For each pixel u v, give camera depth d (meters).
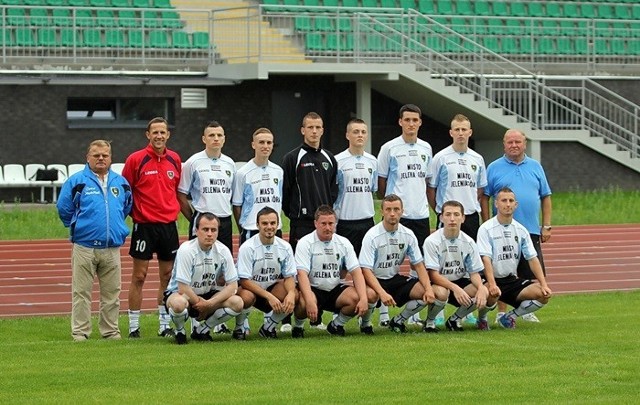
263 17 31.59
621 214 26.66
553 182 31.78
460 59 33.00
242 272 12.22
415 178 13.67
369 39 31.05
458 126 13.73
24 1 31.00
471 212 13.84
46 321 13.89
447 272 12.82
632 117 33.78
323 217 12.34
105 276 12.63
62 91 29.23
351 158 13.52
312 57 30.53
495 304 12.78
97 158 12.52
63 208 12.49
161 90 30.09
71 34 29.83
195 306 11.95
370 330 12.68
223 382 9.75
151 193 12.95
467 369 10.25
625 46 35.41
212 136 13.07
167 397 9.16
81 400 9.07
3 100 28.80
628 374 9.96
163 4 32.00
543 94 31.45
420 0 35.19
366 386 9.53
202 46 31.02
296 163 13.33
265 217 12.20
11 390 9.47
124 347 11.68
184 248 11.97
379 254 12.67
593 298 15.74
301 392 9.30
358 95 31.38
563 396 9.09
